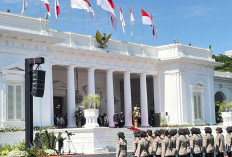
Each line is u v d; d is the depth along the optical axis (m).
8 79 36.16
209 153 23.09
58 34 42.22
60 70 49.41
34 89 25.55
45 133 32.28
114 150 37.06
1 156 28.55
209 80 56.12
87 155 31.81
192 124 50.88
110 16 46.88
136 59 49.50
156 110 52.62
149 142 21.27
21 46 37.06
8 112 35.97
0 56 35.66
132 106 59.12
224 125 46.06
